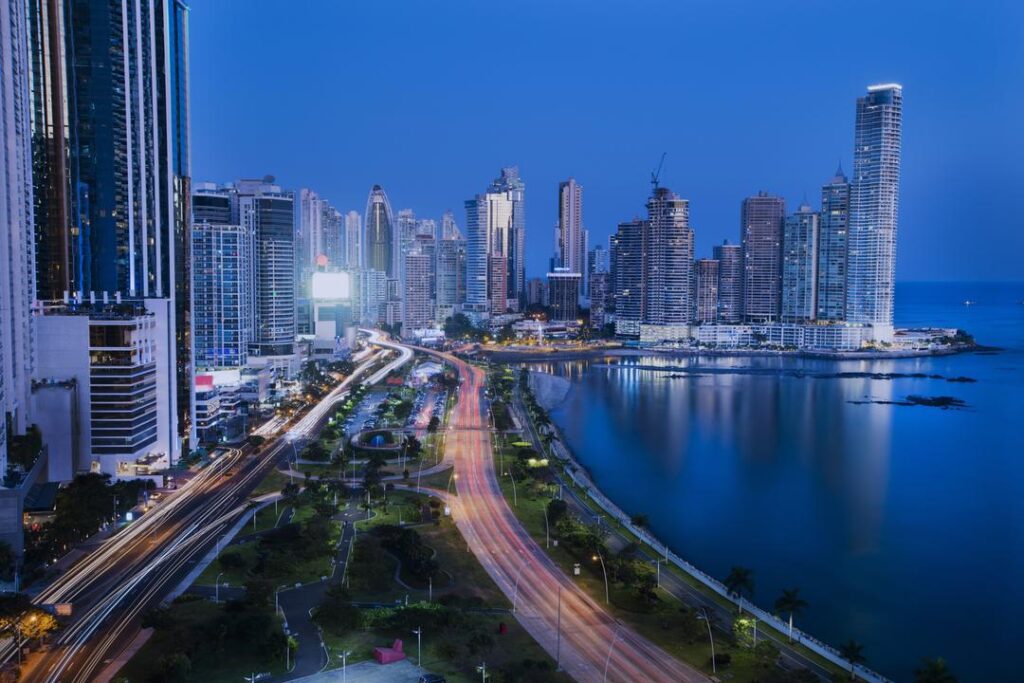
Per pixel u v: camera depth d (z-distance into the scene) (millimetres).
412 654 173875
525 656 176750
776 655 177000
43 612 175375
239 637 174750
